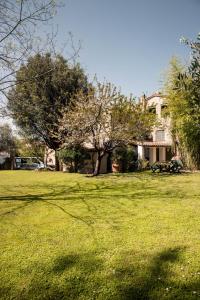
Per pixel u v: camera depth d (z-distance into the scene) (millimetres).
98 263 5258
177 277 4641
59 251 5895
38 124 30172
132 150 28188
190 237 6441
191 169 24328
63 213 9117
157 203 10242
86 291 4379
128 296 4199
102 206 9992
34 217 8711
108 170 28469
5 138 42656
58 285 4578
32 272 5027
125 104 21766
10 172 27469
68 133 22922
